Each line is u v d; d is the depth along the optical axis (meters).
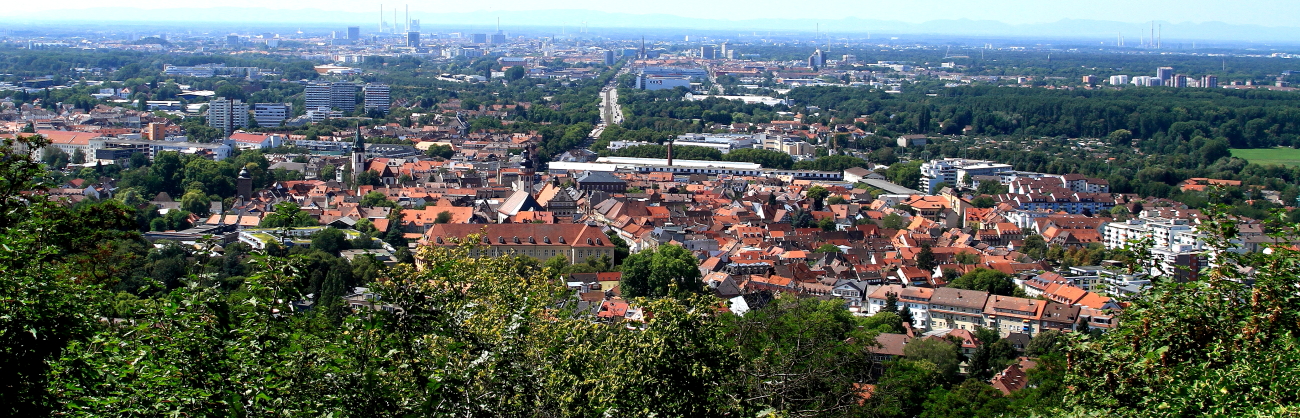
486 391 127.50
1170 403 124.19
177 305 112.12
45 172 134.25
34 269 112.56
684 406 139.12
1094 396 133.00
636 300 144.88
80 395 107.44
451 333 127.06
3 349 103.81
